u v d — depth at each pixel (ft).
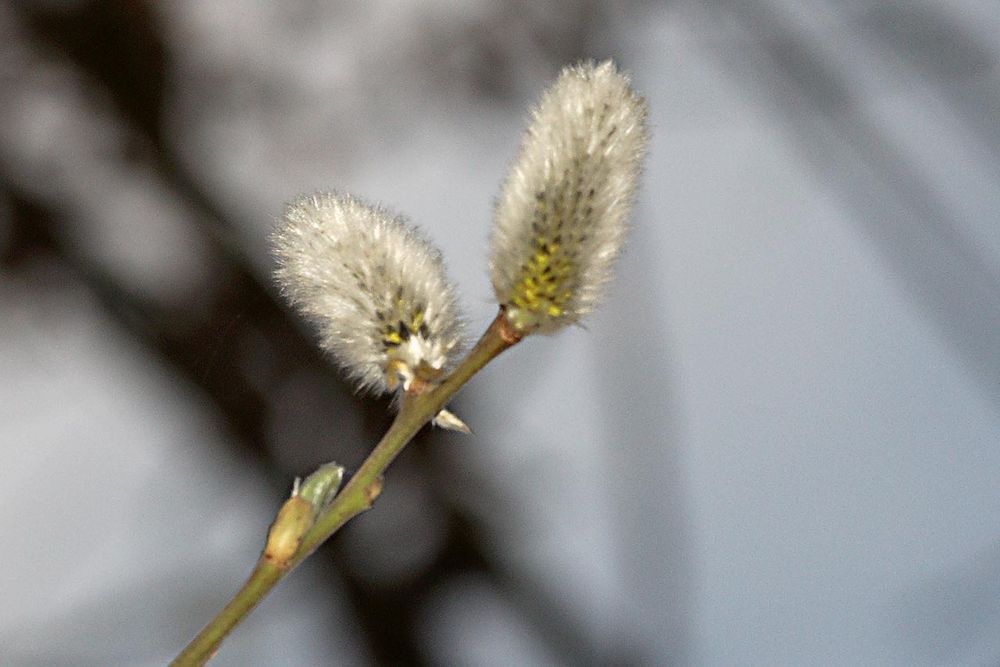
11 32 2.84
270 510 2.75
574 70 1.73
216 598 2.52
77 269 2.86
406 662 2.82
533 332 1.72
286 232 1.76
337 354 1.75
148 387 2.83
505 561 2.87
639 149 1.73
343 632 2.86
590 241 1.71
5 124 2.86
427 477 2.86
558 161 1.71
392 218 1.77
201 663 1.71
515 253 1.72
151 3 2.81
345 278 1.74
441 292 1.75
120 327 2.87
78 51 2.85
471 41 2.78
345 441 2.85
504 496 2.86
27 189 2.86
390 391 1.75
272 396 2.85
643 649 2.37
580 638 2.85
